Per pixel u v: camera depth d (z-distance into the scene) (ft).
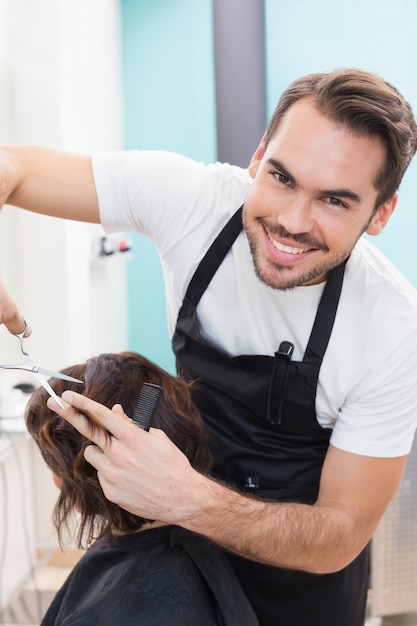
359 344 4.00
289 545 3.63
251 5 9.41
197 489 3.18
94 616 3.38
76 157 4.27
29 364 3.21
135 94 10.48
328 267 3.54
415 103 9.78
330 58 9.82
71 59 8.76
